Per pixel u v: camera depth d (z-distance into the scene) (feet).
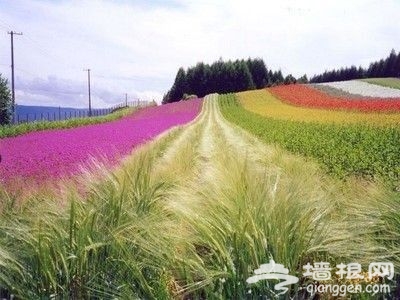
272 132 80.89
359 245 10.44
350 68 458.91
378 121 94.07
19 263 9.75
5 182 18.34
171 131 86.48
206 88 441.68
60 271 9.95
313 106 183.62
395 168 30.27
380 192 13.70
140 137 60.90
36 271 9.89
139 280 9.98
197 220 10.07
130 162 17.61
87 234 10.40
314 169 23.39
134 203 13.20
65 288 9.76
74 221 10.76
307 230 10.21
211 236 9.74
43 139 56.18
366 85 251.80
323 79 478.59
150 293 9.47
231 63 447.01
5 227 10.50
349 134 63.31
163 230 10.62
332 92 230.48
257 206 10.21
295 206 10.46
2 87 159.33
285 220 9.83
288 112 167.43
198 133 90.22
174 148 48.62
